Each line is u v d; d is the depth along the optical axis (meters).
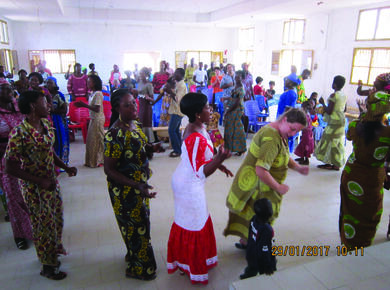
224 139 5.65
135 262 2.36
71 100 7.35
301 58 12.44
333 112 4.64
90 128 4.82
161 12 13.76
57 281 2.40
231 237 2.98
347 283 1.56
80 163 5.14
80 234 3.05
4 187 2.71
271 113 10.31
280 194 2.43
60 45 14.97
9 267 2.57
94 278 2.43
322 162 5.34
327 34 11.01
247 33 16.31
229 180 4.47
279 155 2.28
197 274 2.27
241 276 2.28
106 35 15.45
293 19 12.55
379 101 2.25
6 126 2.74
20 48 14.48
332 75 11.00
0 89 2.72
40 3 9.50
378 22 9.19
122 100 2.05
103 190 4.09
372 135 2.32
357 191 2.51
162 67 7.88
